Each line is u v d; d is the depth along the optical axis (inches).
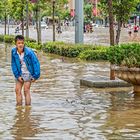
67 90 701.9
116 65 663.1
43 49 1578.5
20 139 427.2
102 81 722.8
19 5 2153.1
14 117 516.4
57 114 530.9
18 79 577.0
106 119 504.7
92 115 525.3
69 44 1421.0
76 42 1445.6
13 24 5708.7
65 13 4611.2
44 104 590.9
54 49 1471.5
